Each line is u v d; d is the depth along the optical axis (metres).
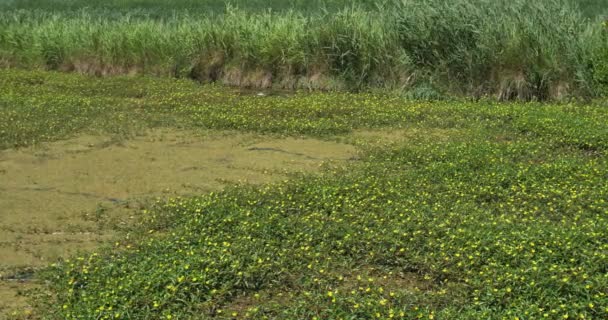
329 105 11.08
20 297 5.21
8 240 6.27
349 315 4.56
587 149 8.52
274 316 4.75
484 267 5.08
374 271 5.38
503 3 12.62
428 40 12.76
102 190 7.57
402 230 5.70
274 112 10.80
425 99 12.04
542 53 11.98
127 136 9.65
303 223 5.96
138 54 15.47
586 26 12.57
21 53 16.56
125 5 23.19
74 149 9.05
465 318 4.50
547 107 10.68
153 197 7.30
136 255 5.53
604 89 11.72
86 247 6.07
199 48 14.94
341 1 19.55
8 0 25.19
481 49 12.23
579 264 5.11
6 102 11.45
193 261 5.16
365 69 13.27
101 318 4.58
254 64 14.47
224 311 4.79
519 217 6.16
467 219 5.93
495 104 11.26
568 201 6.32
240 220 6.07
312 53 13.91
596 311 4.54
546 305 4.59
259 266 5.20
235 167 8.30
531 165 7.54
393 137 9.38
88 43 15.91
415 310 4.59
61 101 11.50
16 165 8.41
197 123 10.20
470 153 7.96
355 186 6.85
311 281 5.08
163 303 4.73
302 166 8.26
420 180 7.09
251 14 16.03
